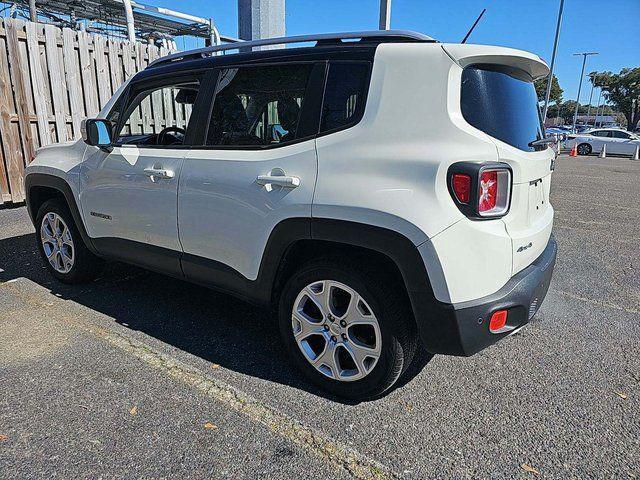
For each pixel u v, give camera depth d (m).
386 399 2.59
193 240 3.04
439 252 2.12
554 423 2.40
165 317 3.60
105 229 3.66
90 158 3.69
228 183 2.77
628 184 12.55
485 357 3.06
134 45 8.52
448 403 2.55
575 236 6.46
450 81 2.21
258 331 3.40
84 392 2.60
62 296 3.97
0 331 3.31
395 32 2.45
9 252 5.14
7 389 2.62
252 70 2.83
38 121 7.33
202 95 3.06
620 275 4.77
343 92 2.46
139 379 2.74
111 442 2.21
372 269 2.39
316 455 2.15
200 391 2.63
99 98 8.07
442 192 2.12
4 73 6.89
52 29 7.30
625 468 2.09
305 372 2.72
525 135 2.52
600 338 3.35
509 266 2.29
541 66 2.65
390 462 2.12
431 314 2.19
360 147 2.35
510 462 2.12
